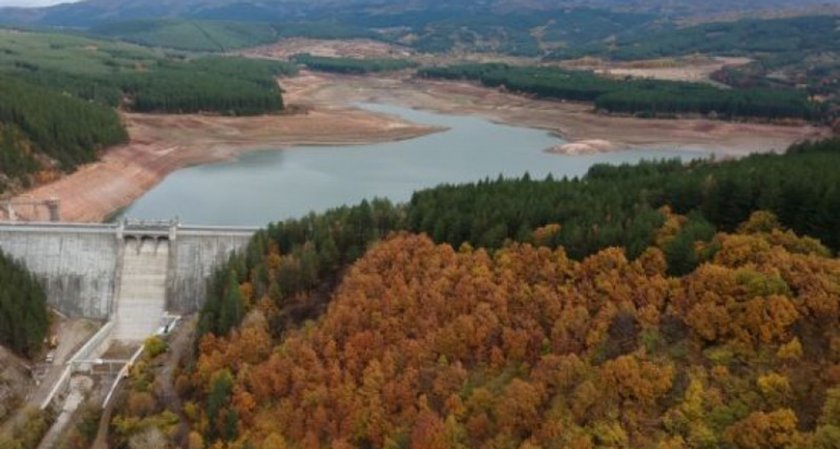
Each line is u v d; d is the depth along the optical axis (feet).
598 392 260.01
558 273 324.60
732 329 265.75
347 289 357.82
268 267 408.67
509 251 346.54
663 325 279.69
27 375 383.86
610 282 305.94
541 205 372.17
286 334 359.05
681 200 368.68
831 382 239.50
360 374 312.29
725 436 235.81
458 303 321.11
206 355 358.02
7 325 394.32
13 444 326.44
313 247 402.11
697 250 309.22
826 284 264.11
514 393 267.18
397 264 361.10
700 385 250.98
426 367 301.43
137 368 386.52
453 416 274.36
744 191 339.98
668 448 236.43
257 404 319.06
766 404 242.58
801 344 254.27
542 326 302.45
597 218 350.64
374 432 285.02
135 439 324.60
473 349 303.48
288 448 293.84
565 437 249.55
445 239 377.30
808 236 313.94
